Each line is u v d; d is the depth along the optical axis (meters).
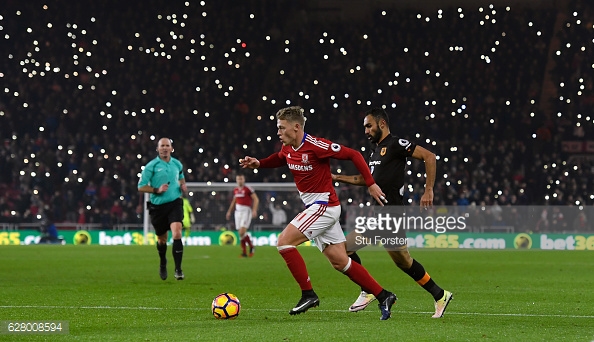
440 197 115.94
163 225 47.59
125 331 25.66
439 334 24.98
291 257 28.56
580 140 126.12
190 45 135.88
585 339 24.14
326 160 28.53
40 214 113.62
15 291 40.81
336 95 132.25
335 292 40.78
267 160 30.22
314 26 139.88
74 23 133.88
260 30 138.75
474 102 130.62
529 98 131.25
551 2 137.50
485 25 136.62
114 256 76.44
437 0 139.50
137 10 136.50
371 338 23.97
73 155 121.75
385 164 30.70
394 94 130.88
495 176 120.06
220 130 131.00
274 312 31.56
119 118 129.12
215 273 55.12
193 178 122.25
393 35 137.50
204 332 25.28
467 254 85.62
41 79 130.38
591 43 132.38
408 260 30.33
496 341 23.64
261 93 135.38
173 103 131.38
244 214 77.19
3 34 131.25
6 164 119.81
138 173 120.44
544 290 42.94
